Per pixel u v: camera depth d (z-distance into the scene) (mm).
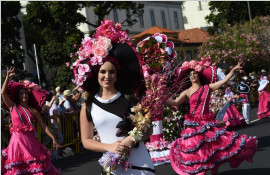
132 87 4355
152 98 4043
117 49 4227
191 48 42812
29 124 7848
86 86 4285
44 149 7984
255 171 7750
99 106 4109
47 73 43000
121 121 4016
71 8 28859
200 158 6957
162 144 9445
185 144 7125
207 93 7336
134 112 4117
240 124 15523
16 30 32812
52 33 31578
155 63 5824
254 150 7016
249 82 26219
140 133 3947
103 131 4102
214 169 7168
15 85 7883
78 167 10445
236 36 31531
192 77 7414
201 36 45938
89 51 4219
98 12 29125
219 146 7012
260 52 31578
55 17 29125
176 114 10844
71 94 13539
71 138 13414
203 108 7270
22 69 33969
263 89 17969
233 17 47406
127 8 30000
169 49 5977
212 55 30484
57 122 12523
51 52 30625
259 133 12969
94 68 4230
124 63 4250
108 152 4023
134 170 4043
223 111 7289
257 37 34156
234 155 6934
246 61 31234
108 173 4016
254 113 21031
